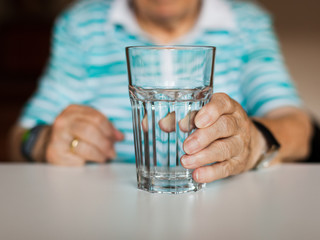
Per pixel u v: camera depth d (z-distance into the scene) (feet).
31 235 1.23
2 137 8.63
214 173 1.64
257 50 3.64
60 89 3.77
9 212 1.43
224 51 3.62
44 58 10.80
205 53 1.56
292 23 7.08
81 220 1.35
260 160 2.02
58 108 3.75
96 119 2.19
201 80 1.57
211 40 3.63
